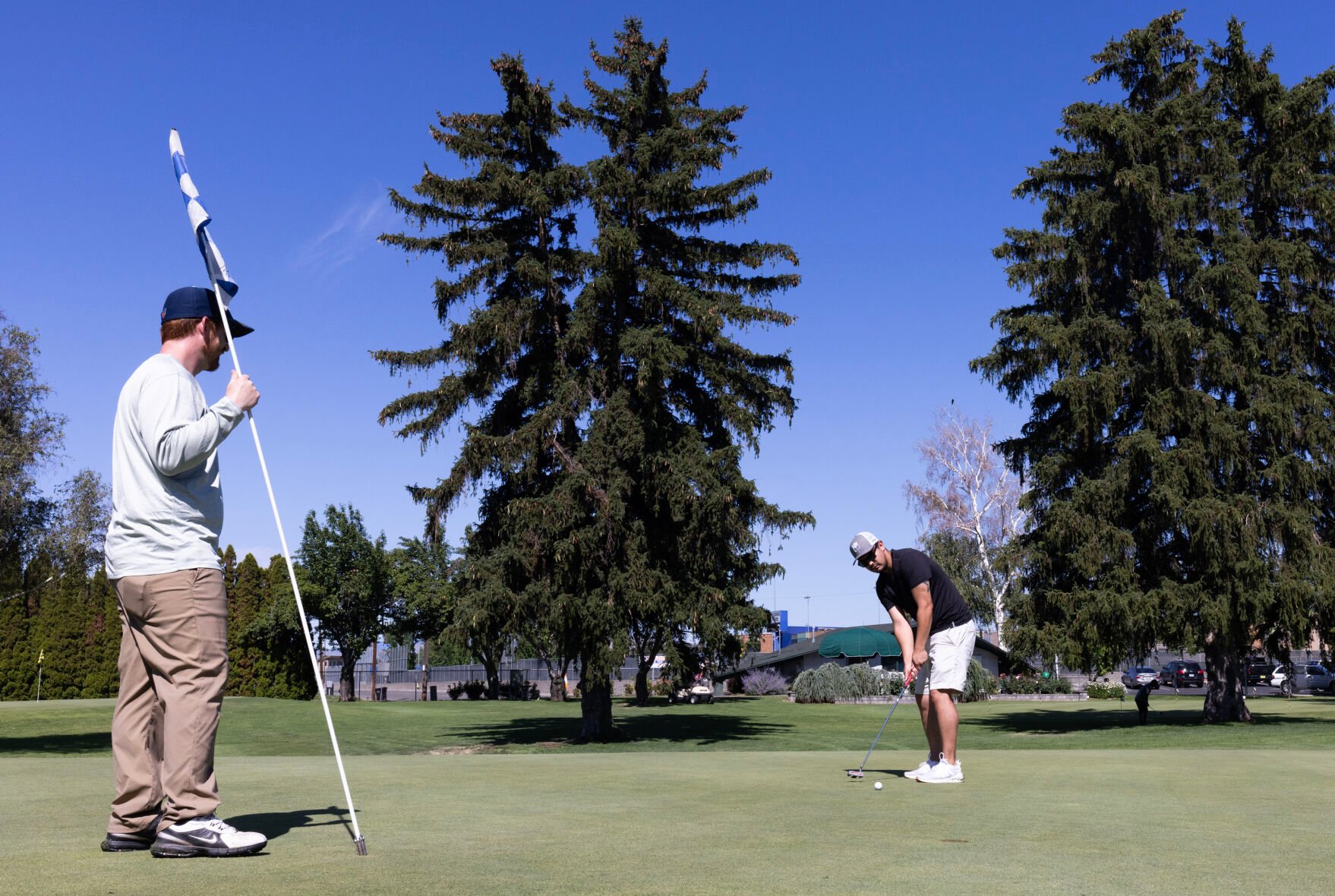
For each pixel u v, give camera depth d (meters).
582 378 24.14
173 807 3.71
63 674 56.41
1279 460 26.77
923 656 6.93
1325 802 5.86
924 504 54.06
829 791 6.09
